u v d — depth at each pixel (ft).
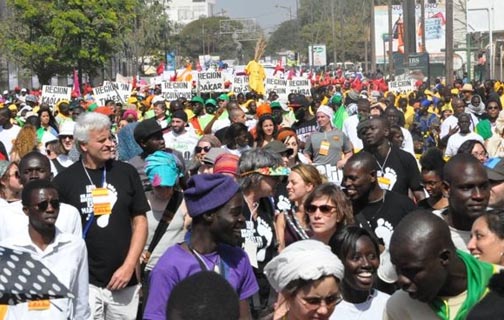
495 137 46.62
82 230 26.12
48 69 140.67
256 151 27.45
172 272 18.76
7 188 28.78
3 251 18.53
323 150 48.65
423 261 14.69
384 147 33.37
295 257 16.17
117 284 26.02
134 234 26.50
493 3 199.31
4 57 165.17
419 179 33.35
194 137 48.83
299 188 27.17
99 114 26.32
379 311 19.56
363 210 26.30
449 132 56.54
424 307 15.55
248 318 19.54
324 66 317.22
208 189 18.72
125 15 139.33
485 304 13.96
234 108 55.77
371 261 19.47
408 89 106.42
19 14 137.80
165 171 27.96
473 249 18.37
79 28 134.62
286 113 67.97
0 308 21.80
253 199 27.32
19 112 87.10
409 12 172.45
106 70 171.63
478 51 205.77
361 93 116.16
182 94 92.07
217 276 12.32
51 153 40.86
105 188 26.25
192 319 11.97
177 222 28.48
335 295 16.29
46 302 22.02
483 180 21.01
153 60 240.73
